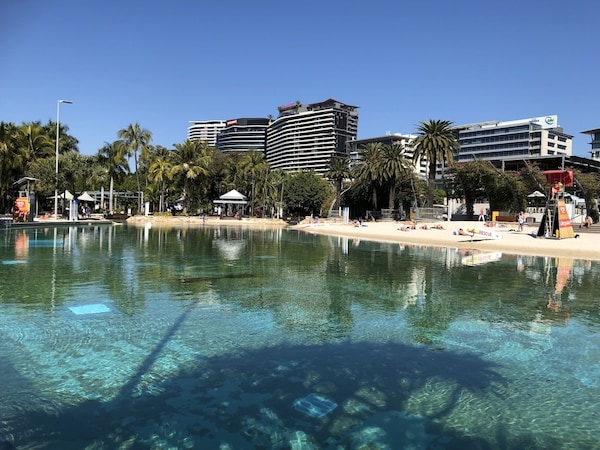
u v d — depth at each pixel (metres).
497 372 5.95
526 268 16.45
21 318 8.08
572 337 7.55
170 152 69.94
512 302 10.34
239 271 14.61
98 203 79.75
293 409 4.82
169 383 5.42
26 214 35.84
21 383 5.32
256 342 7.05
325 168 177.50
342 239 32.47
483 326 8.21
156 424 4.44
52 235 28.33
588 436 4.34
